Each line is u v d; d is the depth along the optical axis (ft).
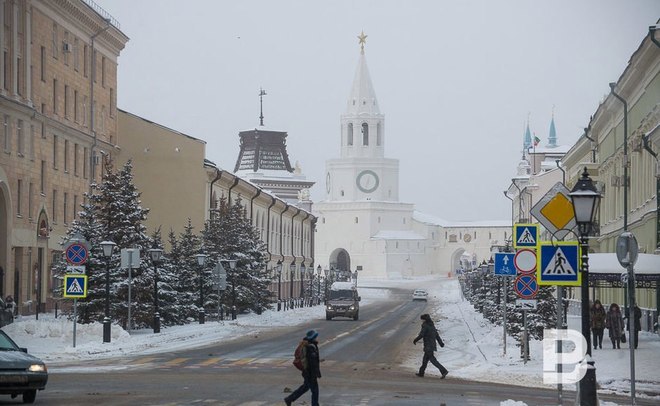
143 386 98.53
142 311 196.44
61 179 265.13
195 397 88.38
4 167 225.76
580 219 74.23
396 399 89.81
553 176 431.84
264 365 127.95
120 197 197.88
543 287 159.94
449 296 620.08
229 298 273.75
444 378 117.29
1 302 181.78
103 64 300.81
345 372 122.62
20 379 81.35
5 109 227.20
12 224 230.68
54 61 260.42
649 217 189.57
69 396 88.38
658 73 178.60
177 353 149.18
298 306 395.55
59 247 263.29
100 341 162.30
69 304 223.10
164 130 313.53
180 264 242.99
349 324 262.26
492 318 247.09
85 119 284.82
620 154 233.55
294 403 85.76
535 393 99.76
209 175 318.24
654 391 103.40
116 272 193.36
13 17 232.94
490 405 84.99
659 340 168.86
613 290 242.78
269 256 416.05
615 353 143.23
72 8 268.00
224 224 284.20
